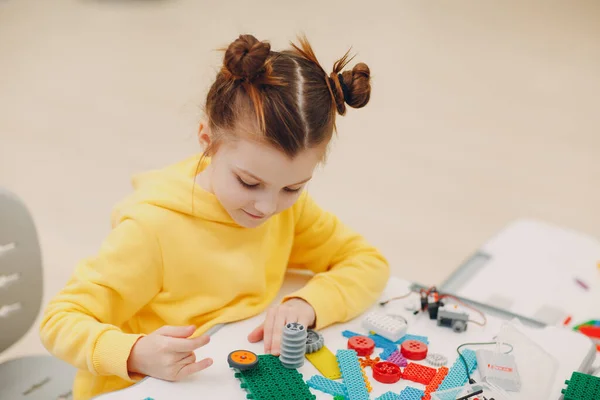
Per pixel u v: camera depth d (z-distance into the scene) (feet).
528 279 5.05
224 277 3.48
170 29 12.67
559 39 13.01
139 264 3.33
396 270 7.17
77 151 8.80
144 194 3.49
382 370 3.12
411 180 8.73
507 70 11.78
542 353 3.33
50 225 7.40
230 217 3.49
